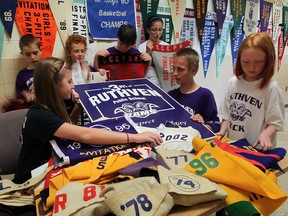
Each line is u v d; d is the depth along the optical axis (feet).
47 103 3.23
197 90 4.97
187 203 2.08
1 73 6.06
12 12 5.94
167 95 4.19
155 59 8.02
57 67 3.21
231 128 4.31
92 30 7.26
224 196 2.14
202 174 2.39
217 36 11.05
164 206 1.91
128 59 6.97
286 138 10.21
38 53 6.02
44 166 2.85
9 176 4.58
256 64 3.62
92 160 2.73
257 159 2.70
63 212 1.95
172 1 8.93
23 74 6.09
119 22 7.74
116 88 4.06
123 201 1.88
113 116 3.48
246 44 3.67
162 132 3.35
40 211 2.18
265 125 3.87
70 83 3.37
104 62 6.77
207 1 10.07
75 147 2.93
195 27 10.04
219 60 11.53
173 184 2.13
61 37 6.77
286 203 6.14
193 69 4.88
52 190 2.33
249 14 12.28
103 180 2.50
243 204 2.15
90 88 3.93
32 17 6.24
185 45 8.45
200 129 3.57
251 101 3.96
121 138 3.04
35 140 3.20
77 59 6.36
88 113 3.47
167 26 9.04
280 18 14.52
